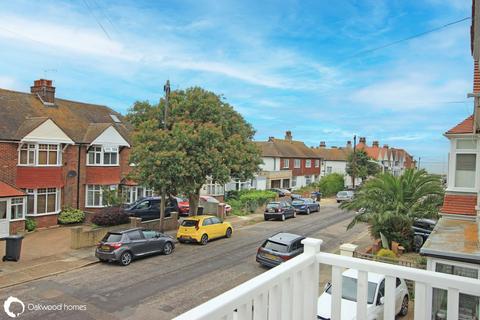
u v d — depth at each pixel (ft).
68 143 84.74
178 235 71.10
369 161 196.54
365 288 10.18
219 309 7.36
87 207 91.15
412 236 61.41
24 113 85.92
